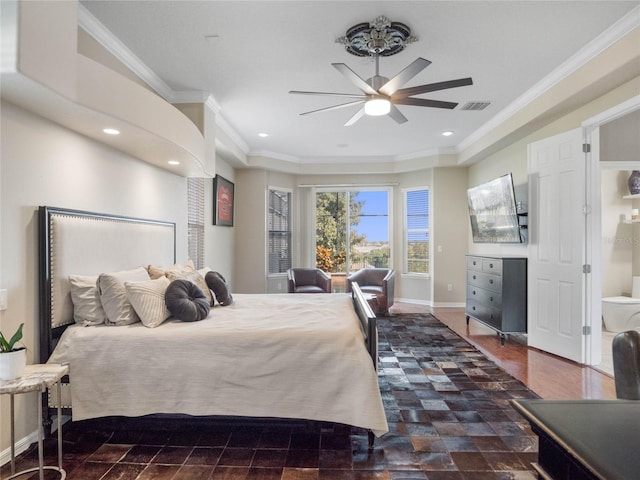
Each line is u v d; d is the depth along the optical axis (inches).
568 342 143.6
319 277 248.1
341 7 96.0
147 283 99.7
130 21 101.6
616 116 122.6
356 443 85.8
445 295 261.6
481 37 110.4
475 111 176.6
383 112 114.7
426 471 75.2
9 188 78.1
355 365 81.9
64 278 92.0
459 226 259.8
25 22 63.7
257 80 139.6
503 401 107.4
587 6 95.8
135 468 76.7
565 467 30.6
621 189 199.6
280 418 86.6
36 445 84.1
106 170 112.4
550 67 130.1
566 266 144.1
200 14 98.6
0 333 70.5
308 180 289.1
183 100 151.0
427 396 111.0
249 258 261.3
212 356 85.2
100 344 86.4
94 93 82.2
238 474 74.6
